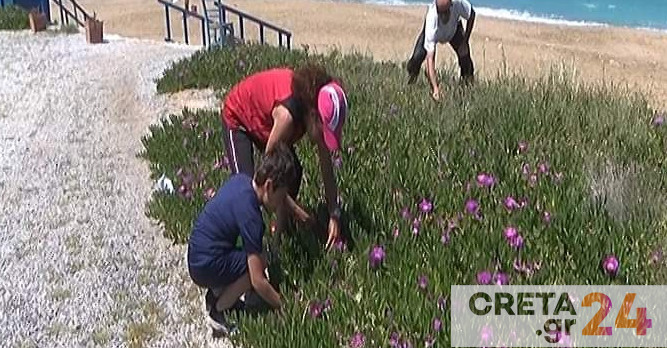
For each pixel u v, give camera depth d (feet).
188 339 15.72
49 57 45.91
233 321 15.55
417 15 100.27
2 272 18.71
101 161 26.66
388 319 14.42
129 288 17.78
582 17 108.78
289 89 16.11
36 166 26.43
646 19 107.34
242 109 16.70
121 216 21.76
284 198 15.25
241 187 15.17
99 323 16.46
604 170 20.25
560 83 32.17
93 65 42.98
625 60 75.97
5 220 21.84
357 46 76.74
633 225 17.17
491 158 21.16
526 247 16.19
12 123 32.22
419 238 17.21
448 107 26.48
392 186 19.69
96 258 19.25
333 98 15.58
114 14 97.81
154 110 32.89
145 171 25.35
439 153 21.71
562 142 23.09
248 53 39.68
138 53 46.24
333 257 16.65
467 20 29.84
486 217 17.71
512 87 30.35
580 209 17.92
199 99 34.06
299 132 15.94
